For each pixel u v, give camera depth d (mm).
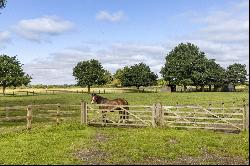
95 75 122250
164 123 24188
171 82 127438
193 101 56844
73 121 27391
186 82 123438
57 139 19781
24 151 16641
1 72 104562
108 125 25938
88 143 18594
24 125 26156
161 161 14688
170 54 133750
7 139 20000
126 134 21250
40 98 69562
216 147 17281
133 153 15953
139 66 133750
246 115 21875
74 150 16875
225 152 16234
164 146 17500
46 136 20844
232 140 18797
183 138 19547
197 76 124000
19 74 107000
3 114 34500
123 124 25141
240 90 130000
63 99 65375
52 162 14438
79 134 21438
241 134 20594
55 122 27219
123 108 25391
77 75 122688
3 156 15695
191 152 16156
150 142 18547
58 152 16391
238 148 16766
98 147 17562
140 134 21109
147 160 14867
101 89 138625
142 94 91250
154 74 134875
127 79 132500
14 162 14539
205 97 71062
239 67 138875
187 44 133250
